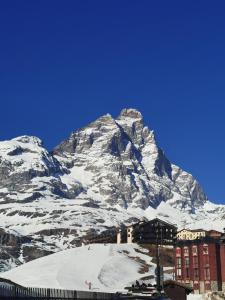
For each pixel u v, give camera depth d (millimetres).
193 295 151000
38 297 38438
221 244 175000
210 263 172875
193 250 179375
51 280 189750
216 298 144875
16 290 35812
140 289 66312
